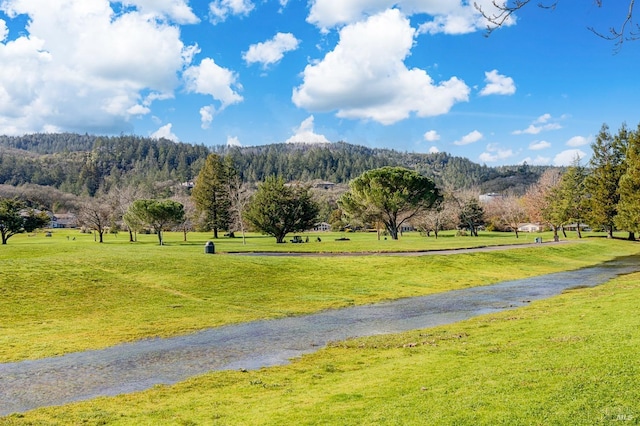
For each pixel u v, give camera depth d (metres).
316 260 40.31
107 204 94.50
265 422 8.87
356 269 38.22
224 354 16.09
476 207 113.56
